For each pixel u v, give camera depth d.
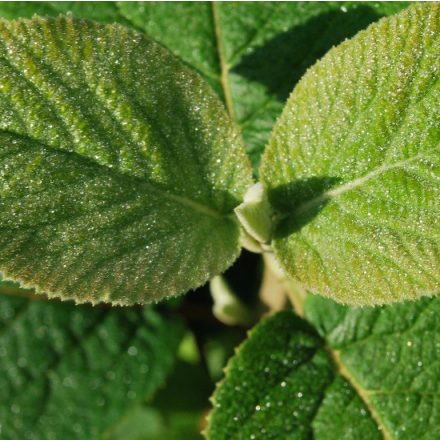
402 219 0.34
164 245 0.35
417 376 0.37
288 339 0.38
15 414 0.41
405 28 0.34
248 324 0.41
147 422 0.45
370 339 0.38
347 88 0.35
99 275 0.34
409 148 0.34
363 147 0.35
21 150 0.34
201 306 0.42
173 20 0.40
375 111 0.35
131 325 0.42
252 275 0.42
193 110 0.35
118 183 0.34
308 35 0.39
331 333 0.38
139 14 0.40
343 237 0.35
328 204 0.35
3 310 0.42
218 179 0.35
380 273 0.34
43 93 0.34
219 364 0.43
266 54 0.40
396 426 0.37
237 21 0.40
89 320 0.42
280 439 0.37
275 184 0.36
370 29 0.35
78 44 0.34
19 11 0.40
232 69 0.40
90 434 0.41
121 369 0.42
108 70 0.34
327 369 0.38
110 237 0.34
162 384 0.42
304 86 0.35
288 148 0.35
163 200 0.35
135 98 0.35
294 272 0.35
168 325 0.42
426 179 0.34
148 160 0.35
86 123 0.34
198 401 0.44
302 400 0.37
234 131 0.35
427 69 0.34
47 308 0.42
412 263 0.34
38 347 0.42
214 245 0.35
